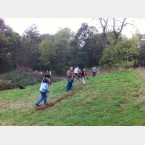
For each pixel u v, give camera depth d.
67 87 22.28
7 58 59.12
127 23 46.00
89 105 16.48
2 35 57.12
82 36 67.62
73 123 13.70
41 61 64.56
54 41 68.06
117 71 34.16
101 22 47.97
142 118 13.31
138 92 18.08
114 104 15.98
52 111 16.25
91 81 25.72
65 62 65.06
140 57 45.22
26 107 18.61
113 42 43.31
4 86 32.38
